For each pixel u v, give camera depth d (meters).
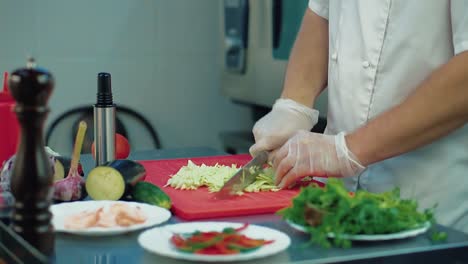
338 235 1.00
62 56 2.69
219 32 2.77
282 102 1.72
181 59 2.83
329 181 1.04
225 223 1.09
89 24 2.71
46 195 0.99
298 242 1.04
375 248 1.01
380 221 1.02
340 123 1.65
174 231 1.05
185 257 0.94
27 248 0.95
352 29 1.60
